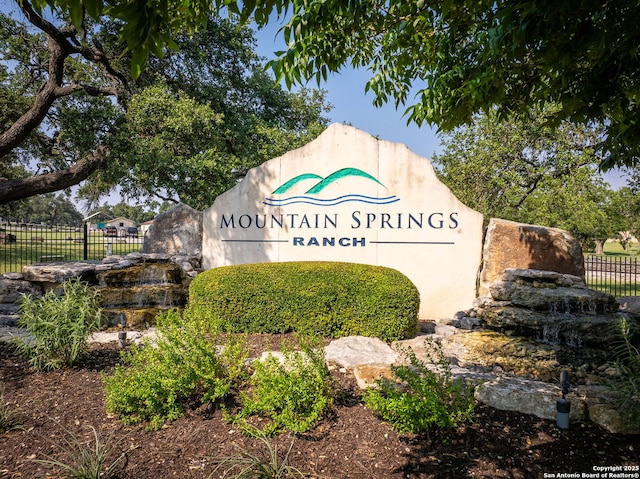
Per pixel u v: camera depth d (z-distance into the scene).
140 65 1.73
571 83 3.79
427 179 7.43
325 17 3.21
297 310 5.83
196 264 8.15
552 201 11.62
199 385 3.68
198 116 11.12
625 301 6.54
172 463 2.80
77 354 4.52
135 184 11.84
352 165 7.66
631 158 4.41
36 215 59.31
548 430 3.16
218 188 11.50
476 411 3.41
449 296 7.29
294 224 7.83
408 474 2.69
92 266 7.38
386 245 7.52
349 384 3.92
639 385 3.36
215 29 13.33
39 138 12.91
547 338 5.58
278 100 15.98
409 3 3.72
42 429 3.20
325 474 2.68
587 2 2.54
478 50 4.51
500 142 12.55
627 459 2.83
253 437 3.08
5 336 5.67
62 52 10.34
